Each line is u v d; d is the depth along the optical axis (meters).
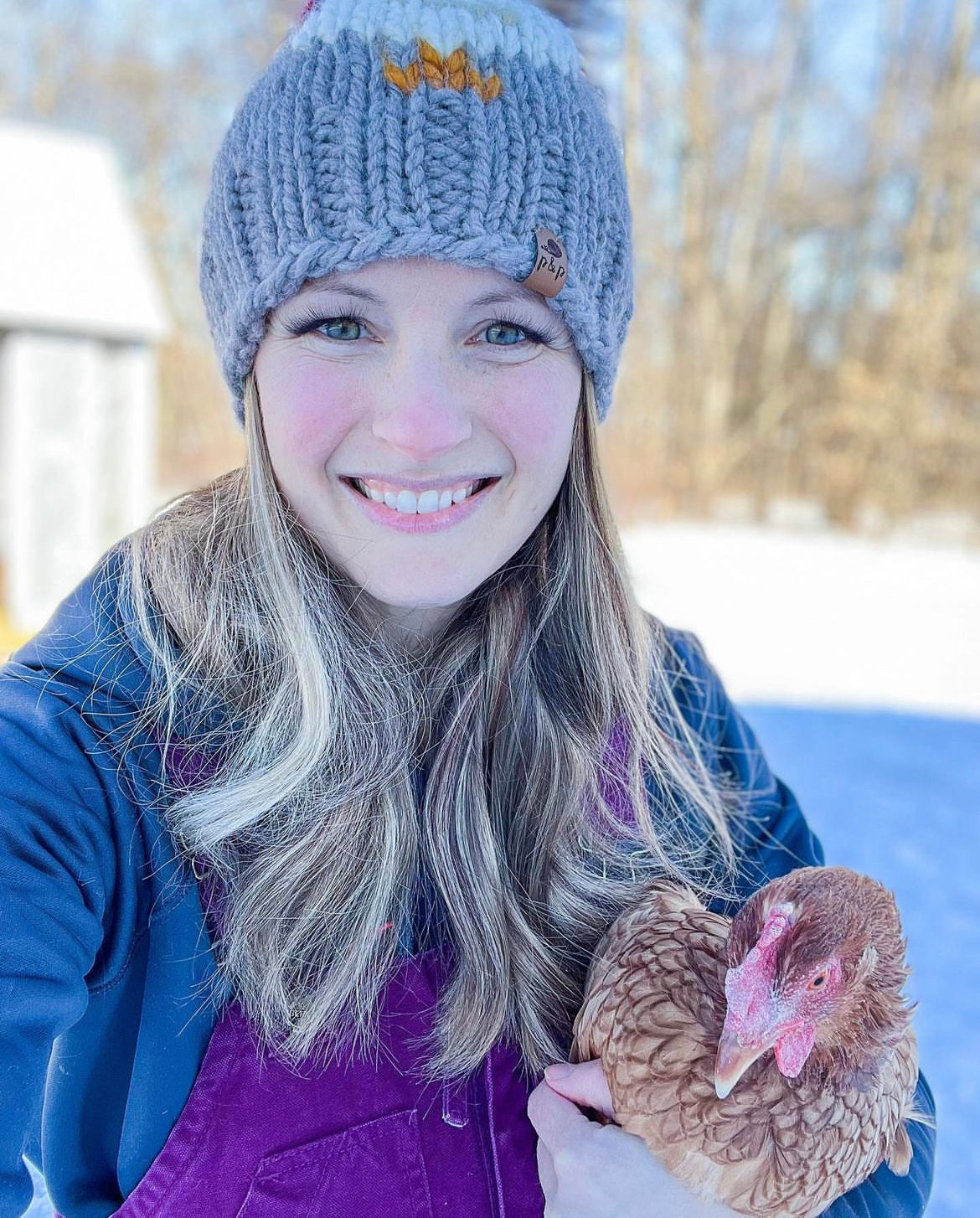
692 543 10.20
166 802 0.96
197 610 1.04
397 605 1.05
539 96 0.97
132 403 5.02
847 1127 0.96
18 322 4.47
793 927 0.92
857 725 4.59
